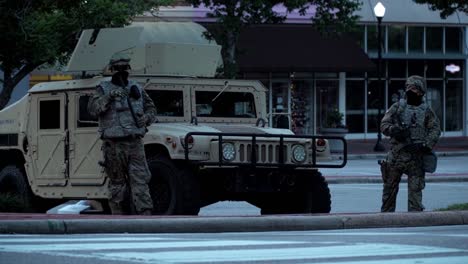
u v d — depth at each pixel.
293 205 18.86
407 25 57.12
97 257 11.19
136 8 39.94
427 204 24.39
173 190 17.34
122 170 16.69
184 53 19.03
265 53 50.91
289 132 18.88
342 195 27.38
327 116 52.41
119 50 18.75
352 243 12.82
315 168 18.66
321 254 11.66
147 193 16.62
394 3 56.31
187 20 50.06
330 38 52.44
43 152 18.98
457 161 43.25
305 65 51.28
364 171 36.94
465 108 59.62
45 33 32.69
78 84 18.41
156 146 17.78
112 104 16.41
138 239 13.28
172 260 10.98
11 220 14.20
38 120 19.11
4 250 11.83
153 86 18.39
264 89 19.66
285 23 52.41
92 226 14.24
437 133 17.11
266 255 11.51
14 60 31.88
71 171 18.47
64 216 15.20
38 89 19.17
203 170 17.44
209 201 18.41
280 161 17.98
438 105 59.06
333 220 15.44
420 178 17.17
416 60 58.06
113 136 16.33
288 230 15.12
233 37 44.72
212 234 14.36
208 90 18.95
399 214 16.03
